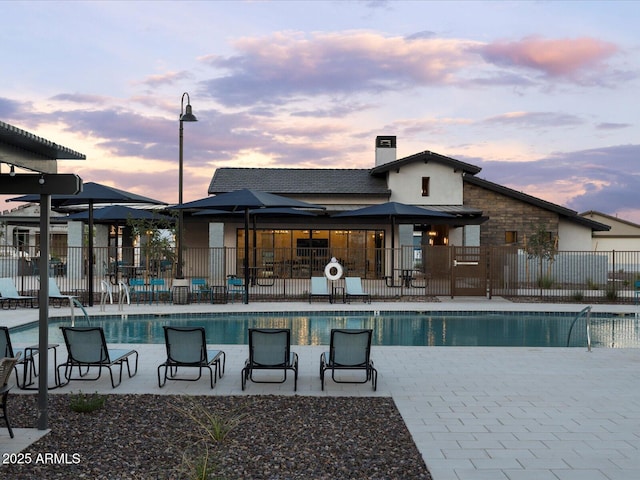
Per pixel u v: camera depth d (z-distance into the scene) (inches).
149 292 699.4
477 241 995.3
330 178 1099.9
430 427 228.5
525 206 1053.8
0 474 174.2
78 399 260.7
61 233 1503.4
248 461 187.3
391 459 191.3
